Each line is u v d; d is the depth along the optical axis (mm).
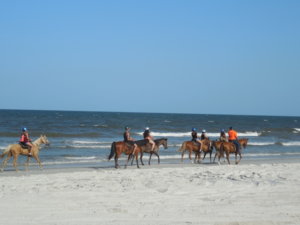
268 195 12578
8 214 9852
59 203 11180
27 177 17047
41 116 109312
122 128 64062
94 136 47688
